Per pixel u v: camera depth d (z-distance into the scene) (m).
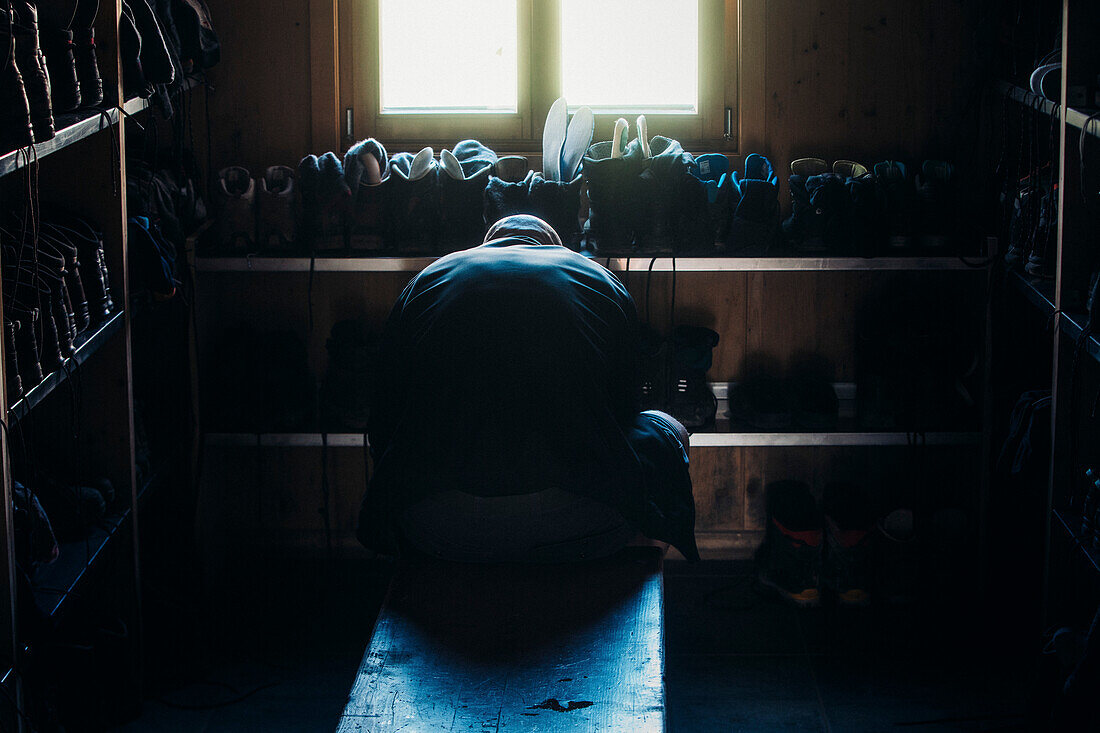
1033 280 3.03
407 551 2.54
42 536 2.46
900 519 3.44
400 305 2.47
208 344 3.54
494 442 2.26
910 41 3.51
